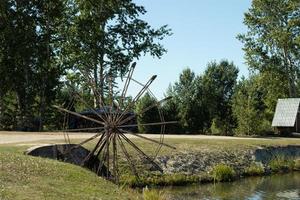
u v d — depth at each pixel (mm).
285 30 78188
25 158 19875
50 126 60469
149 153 32281
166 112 74875
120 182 27062
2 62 54594
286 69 79750
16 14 54875
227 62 101562
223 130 84000
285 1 79250
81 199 15148
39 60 56062
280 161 38625
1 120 55969
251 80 85125
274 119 67250
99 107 29406
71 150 26375
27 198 13906
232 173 32938
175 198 26031
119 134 27703
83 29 60625
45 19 57250
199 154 34562
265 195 28125
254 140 43250
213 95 94312
